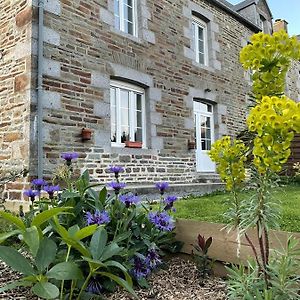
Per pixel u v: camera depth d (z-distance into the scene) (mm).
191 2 8820
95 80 6168
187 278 2434
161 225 2457
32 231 1661
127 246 2230
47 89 5410
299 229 3215
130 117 7074
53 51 5566
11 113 5465
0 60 5789
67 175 3354
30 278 1576
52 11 5625
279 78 1928
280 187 1789
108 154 6254
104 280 2135
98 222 2129
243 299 1784
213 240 2551
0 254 1572
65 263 1670
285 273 1727
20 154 5223
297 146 8602
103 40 6422
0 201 4812
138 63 7086
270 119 1562
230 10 10039
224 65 9750
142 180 6887
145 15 7422
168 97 7750
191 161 8172
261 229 1736
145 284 2246
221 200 5605
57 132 5469
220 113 9391
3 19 5836
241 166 2020
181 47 8273
